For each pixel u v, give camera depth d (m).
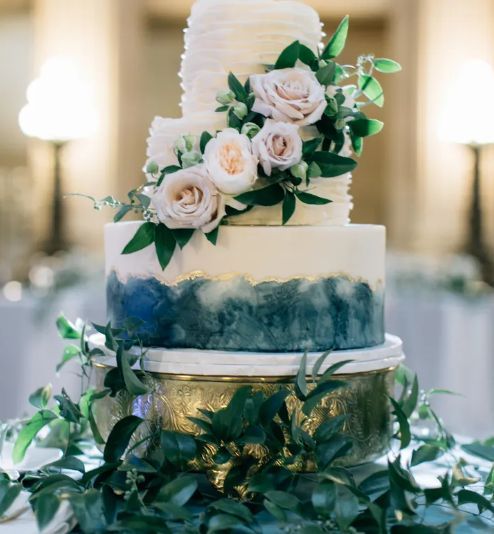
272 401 1.32
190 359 1.38
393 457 1.67
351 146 1.62
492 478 1.46
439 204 5.27
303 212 1.49
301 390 1.32
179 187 1.37
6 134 6.32
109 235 1.57
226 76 1.52
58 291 3.49
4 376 3.45
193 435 1.37
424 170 5.33
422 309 3.60
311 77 1.45
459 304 3.62
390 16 5.63
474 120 4.38
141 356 1.40
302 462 1.36
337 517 1.16
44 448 1.69
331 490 1.19
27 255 4.93
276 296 1.42
